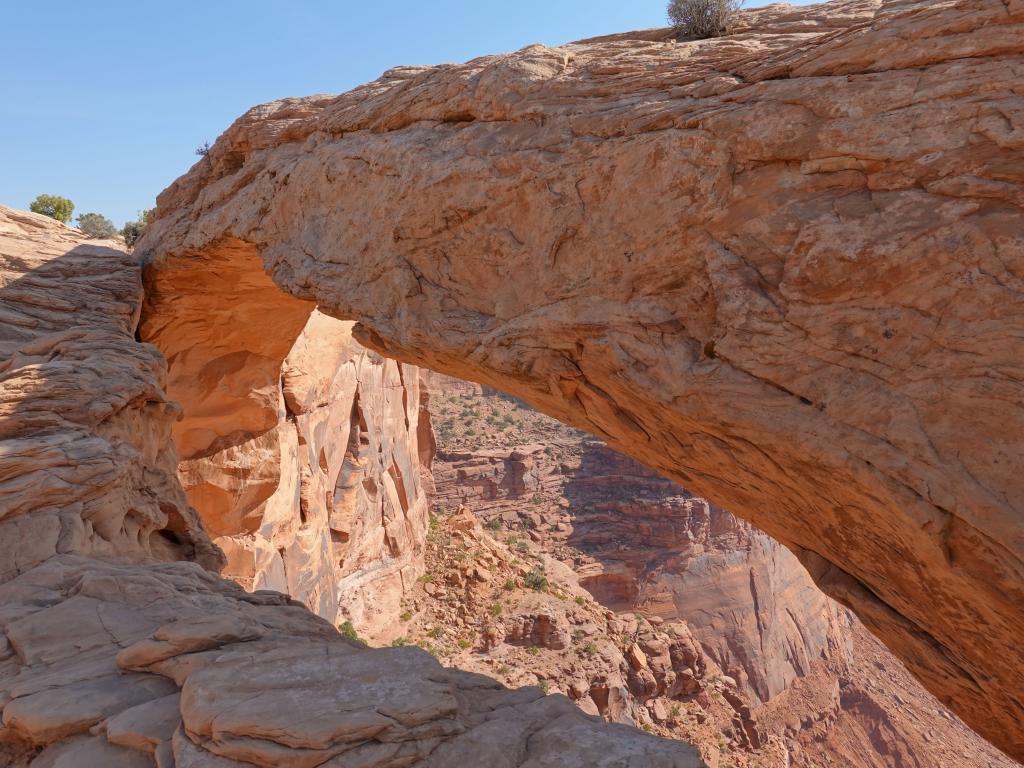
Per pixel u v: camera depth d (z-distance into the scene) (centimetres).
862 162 571
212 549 1183
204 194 1556
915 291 527
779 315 596
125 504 988
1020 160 500
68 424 974
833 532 670
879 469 528
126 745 513
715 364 634
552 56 861
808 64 629
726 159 650
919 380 520
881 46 582
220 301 1744
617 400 760
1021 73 512
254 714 477
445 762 463
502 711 538
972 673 668
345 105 1170
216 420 1838
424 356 962
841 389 554
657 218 695
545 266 793
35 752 543
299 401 2108
